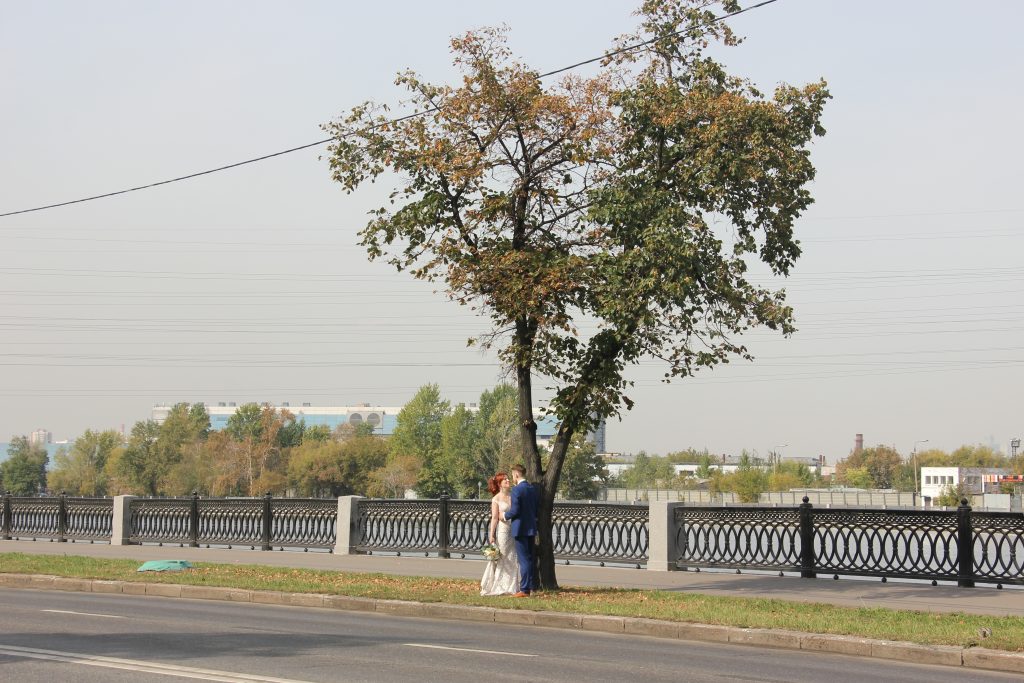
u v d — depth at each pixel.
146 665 10.23
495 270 16.23
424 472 113.69
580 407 16.83
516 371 17.44
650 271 15.70
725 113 16.33
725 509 20.22
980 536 17.69
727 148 16.62
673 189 16.81
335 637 12.70
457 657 11.13
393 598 16.39
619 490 110.94
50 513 30.50
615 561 21.56
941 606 15.30
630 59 17.30
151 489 136.75
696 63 17.47
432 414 118.19
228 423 146.25
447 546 23.55
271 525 26.42
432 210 16.81
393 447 119.69
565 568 21.09
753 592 17.11
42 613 15.19
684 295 16.08
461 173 16.17
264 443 125.19
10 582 20.61
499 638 13.03
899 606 15.27
